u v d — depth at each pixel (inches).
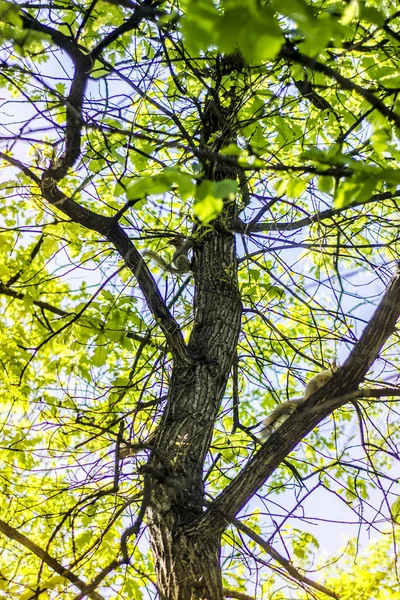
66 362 247.4
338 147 138.9
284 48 116.1
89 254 209.9
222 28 79.0
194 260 203.2
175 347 179.8
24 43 121.7
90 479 168.2
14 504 217.9
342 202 104.5
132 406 229.8
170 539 152.7
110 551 193.8
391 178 101.3
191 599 144.5
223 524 153.0
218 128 200.8
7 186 187.9
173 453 162.7
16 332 256.1
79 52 148.5
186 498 159.9
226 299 194.2
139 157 186.9
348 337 198.5
